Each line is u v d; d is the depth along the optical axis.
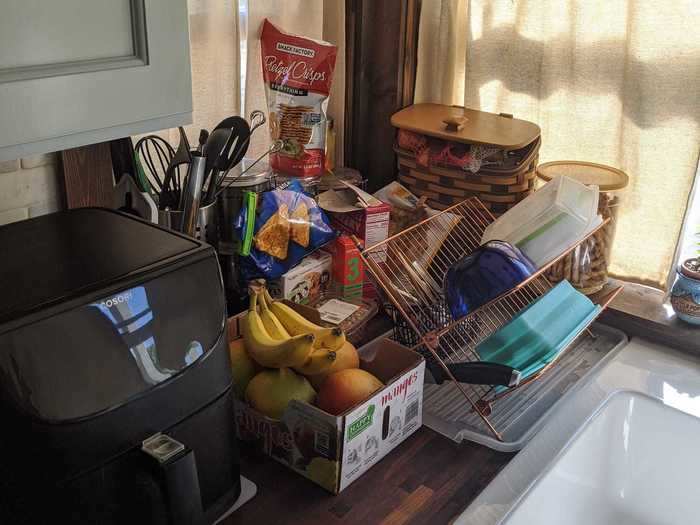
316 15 1.55
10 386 0.70
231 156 1.23
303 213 1.34
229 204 1.30
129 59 0.91
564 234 1.23
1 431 0.70
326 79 1.44
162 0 0.91
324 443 1.02
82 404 0.74
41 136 0.84
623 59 1.42
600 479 1.30
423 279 1.34
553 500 1.14
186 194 1.13
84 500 0.77
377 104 1.65
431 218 1.37
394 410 1.10
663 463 1.30
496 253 1.17
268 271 1.31
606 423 1.29
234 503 1.01
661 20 1.35
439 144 1.47
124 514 0.81
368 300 1.43
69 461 0.75
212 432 0.91
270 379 1.09
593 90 1.47
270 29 1.42
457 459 1.14
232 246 1.30
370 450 1.09
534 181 1.51
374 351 1.23
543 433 1.20
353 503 1.04
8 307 0.73
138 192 1.13
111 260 0.85
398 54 1.58
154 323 0.81
